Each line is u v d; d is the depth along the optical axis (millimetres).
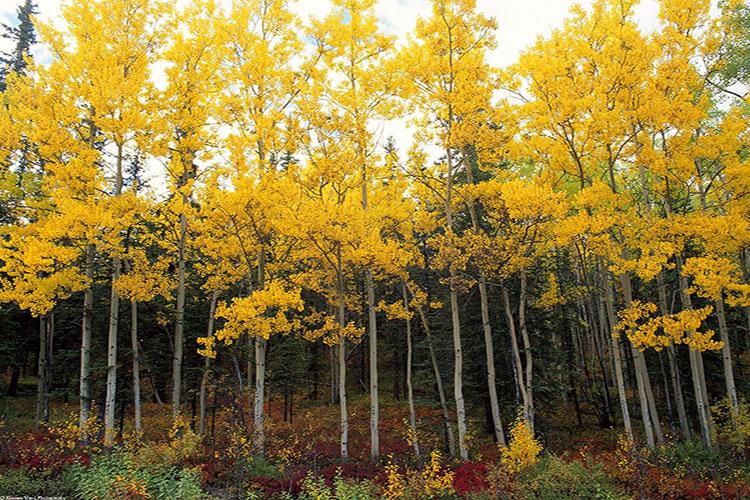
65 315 15688
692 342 9586
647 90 10477
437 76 11656
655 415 13039
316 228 10555
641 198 14531
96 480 8125
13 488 8180
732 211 10391
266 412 21172
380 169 12156
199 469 9344
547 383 14875
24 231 11617
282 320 10828
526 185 11656
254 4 12125
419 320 22094
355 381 27094
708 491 8977
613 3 11312
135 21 12062
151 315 16016
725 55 11250
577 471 8547
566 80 10938
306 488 8766
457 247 11977
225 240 12289
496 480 8555
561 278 16094
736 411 11094
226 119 11836
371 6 12172
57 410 19875
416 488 8641
